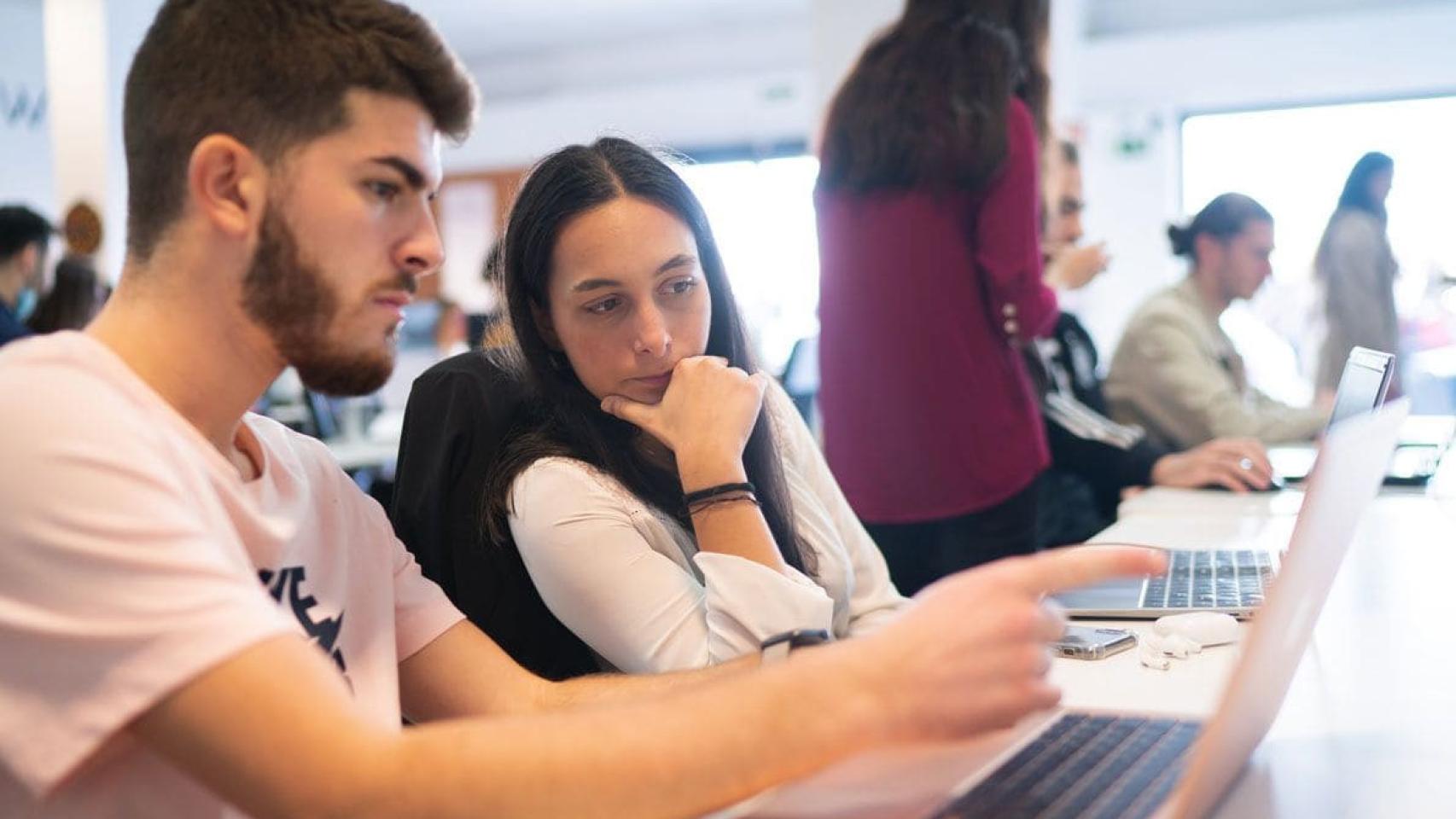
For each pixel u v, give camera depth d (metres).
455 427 1.46
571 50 11.06
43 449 0.82
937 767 0.91
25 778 0.82
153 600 0.81
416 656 1.22
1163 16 9.15
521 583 1.46
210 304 0.95
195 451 0.94
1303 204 8.88
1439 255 8.48
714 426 1.38
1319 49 8.58
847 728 0.78
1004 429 2.55
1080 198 3.75
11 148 8.80
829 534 1.65
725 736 0.78
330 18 0.93
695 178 1.51
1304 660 1.31
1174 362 3.63
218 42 0.92
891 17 4.96
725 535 1.35
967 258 2.51
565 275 1.40
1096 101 9.04
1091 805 0.83
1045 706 0.81
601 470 1.43
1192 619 1.40
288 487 1.08
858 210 2.57
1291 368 8.65
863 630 1.69
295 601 1.05
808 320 10.35
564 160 1.43
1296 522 0.73
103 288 4.54
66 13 5.75
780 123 10.30
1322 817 0.86
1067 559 0.86
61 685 0.81
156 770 0.88
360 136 0.94
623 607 1.37
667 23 10.39
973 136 2.41
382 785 0.78
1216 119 9.07
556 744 0.79
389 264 0.96
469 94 1.00
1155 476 2.79
